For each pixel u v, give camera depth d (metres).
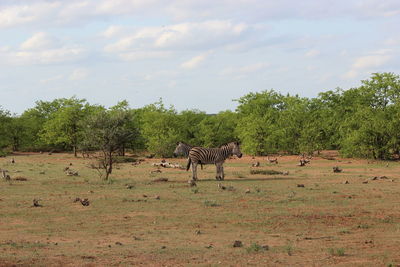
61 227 14.44
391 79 54.38
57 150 71.94
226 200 19.55
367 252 10.87
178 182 26.61
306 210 17.20
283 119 55.78
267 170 32.81
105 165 29.38
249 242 12.21
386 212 16.77
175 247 11.52
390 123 46.41
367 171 34.69
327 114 58.72
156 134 57.12
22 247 11.48
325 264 9.62
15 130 72.81
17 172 33.66
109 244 11.95
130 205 18.42
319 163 43.78
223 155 27.84
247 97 68.62
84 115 59.03
